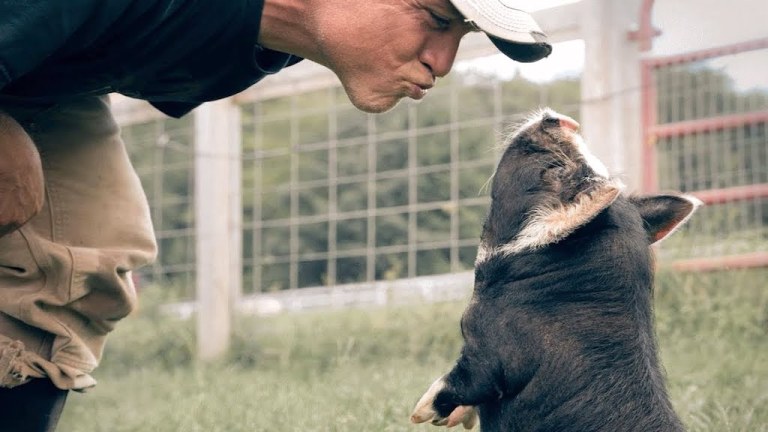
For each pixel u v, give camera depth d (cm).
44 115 423
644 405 367
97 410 773
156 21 362
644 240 403
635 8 898
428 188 1834
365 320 991
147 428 655
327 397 680
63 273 414
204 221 1031
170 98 411
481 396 389
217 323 1022
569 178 411
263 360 988
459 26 364
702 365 718
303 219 1060
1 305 411
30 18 337
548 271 387
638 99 898
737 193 973
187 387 826
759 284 900
